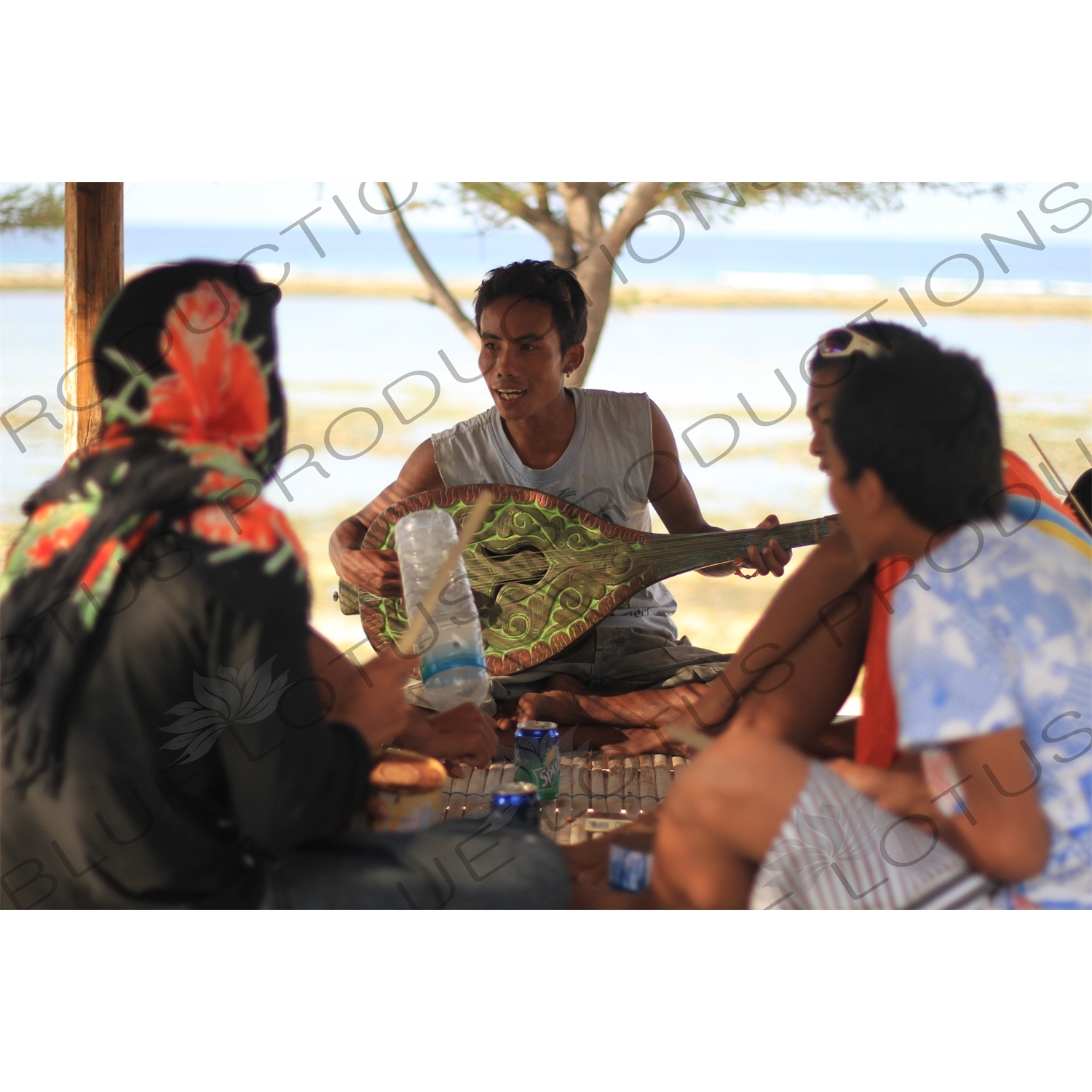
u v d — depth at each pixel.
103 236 2.73
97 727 1.45
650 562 2.87
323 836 1.70
